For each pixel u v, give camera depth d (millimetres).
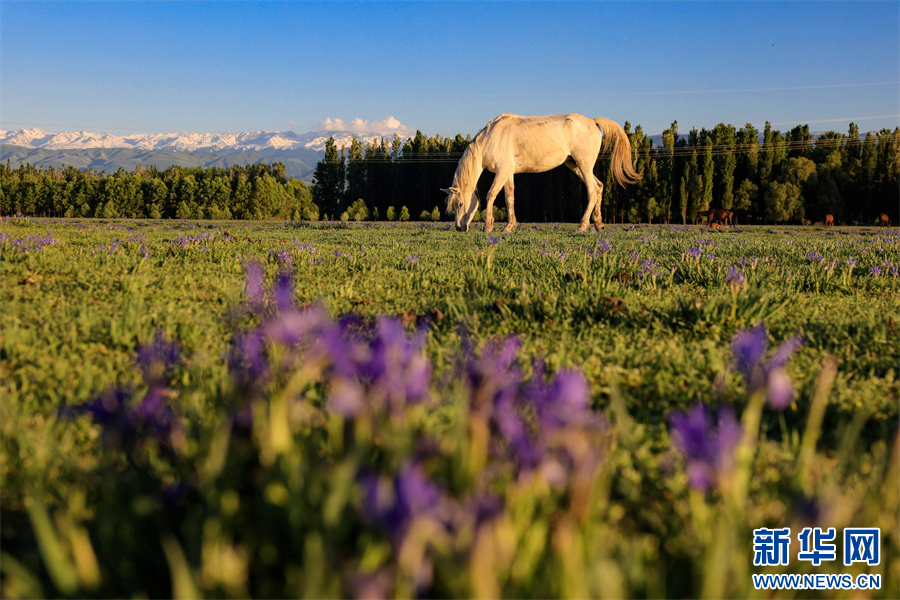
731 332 4508
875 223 66250
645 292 6566
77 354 3600
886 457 2053
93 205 79875
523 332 4551
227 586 1248
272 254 9375
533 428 1673
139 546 1447
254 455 1595
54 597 1386
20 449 2219
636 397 3158
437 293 6297
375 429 1506
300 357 1953
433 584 1229
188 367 3090
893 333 4488
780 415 2598
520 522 1325
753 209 68062
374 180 86250
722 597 1340
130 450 1680
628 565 1436
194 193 78688
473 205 21344
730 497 1243
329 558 1195
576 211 70750
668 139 72000
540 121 19812
